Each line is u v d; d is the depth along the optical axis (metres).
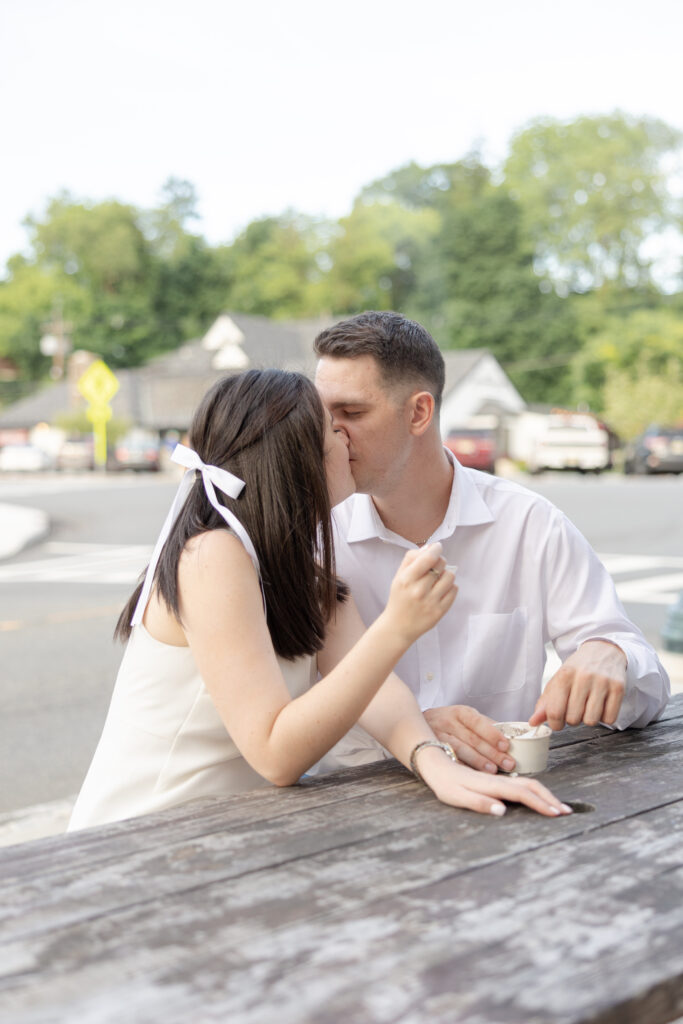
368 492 2.27
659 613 8.12
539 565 2.32
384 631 1.57
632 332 56.75
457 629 2.34
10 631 8.11
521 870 1.28
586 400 57.75
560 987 0.99
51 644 7.55
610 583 2.36
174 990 0.99
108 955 1.05
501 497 2.34
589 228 66.19
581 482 27.34
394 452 2.20
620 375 47.81
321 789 1.63
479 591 2.33
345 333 2.17
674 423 44.22
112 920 1.13
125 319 74.62
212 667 1.67
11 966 1.03
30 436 50.53
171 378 55.84
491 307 64.81
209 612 1.67
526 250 66.50
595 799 1.57
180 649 1.79
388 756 2.29
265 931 1.11
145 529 16.91
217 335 56.94
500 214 66.88
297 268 74.06
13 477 36.41
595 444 31.14
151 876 1.26
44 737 5.10
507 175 70.31
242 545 1.71
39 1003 0.96
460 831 1.42
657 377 46.84
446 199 73.06
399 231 69.75
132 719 1.83
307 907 1.17
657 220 66.31
